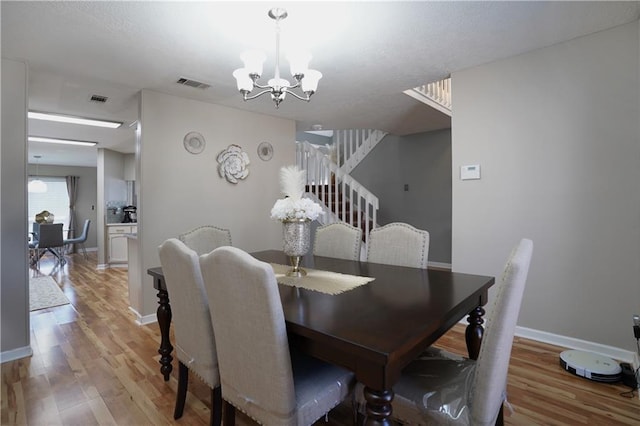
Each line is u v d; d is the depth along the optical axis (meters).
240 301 1.20
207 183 3.71
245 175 4.01
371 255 2.50
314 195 5.49
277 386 1.16
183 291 1.56
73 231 8.62
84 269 6.05
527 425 1.68
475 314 1.81
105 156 6.39
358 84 3.23
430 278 1.89
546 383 2.04
